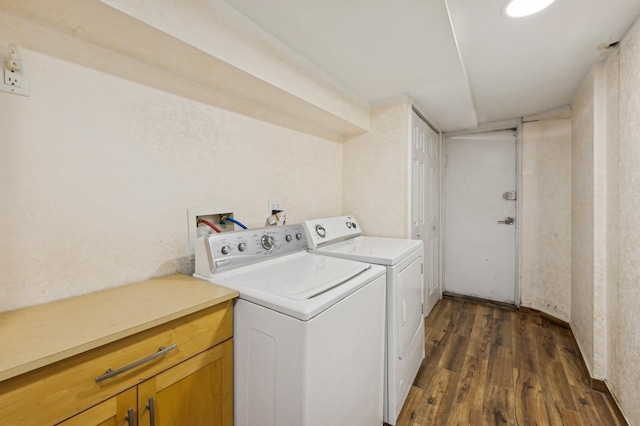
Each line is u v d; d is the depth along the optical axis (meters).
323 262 1.49
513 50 1.66
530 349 2.22
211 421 1.01
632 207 1.42
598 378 1.74
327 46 1.51
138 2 0.91
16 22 0.88
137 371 0.81
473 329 2.58
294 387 0.93
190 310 0.91
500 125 3.10
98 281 1.07
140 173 1.18
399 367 1.53
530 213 2.93
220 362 1.04
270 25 1.33
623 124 1.52
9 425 0.60
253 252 1.37
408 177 2.23
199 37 1.08
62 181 0.98
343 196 2.46
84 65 1.02
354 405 1.19
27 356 0.62
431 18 1.28
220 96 1.48
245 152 1.62
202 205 1.41
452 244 3.45
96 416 0.72
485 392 1.73
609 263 1.72
